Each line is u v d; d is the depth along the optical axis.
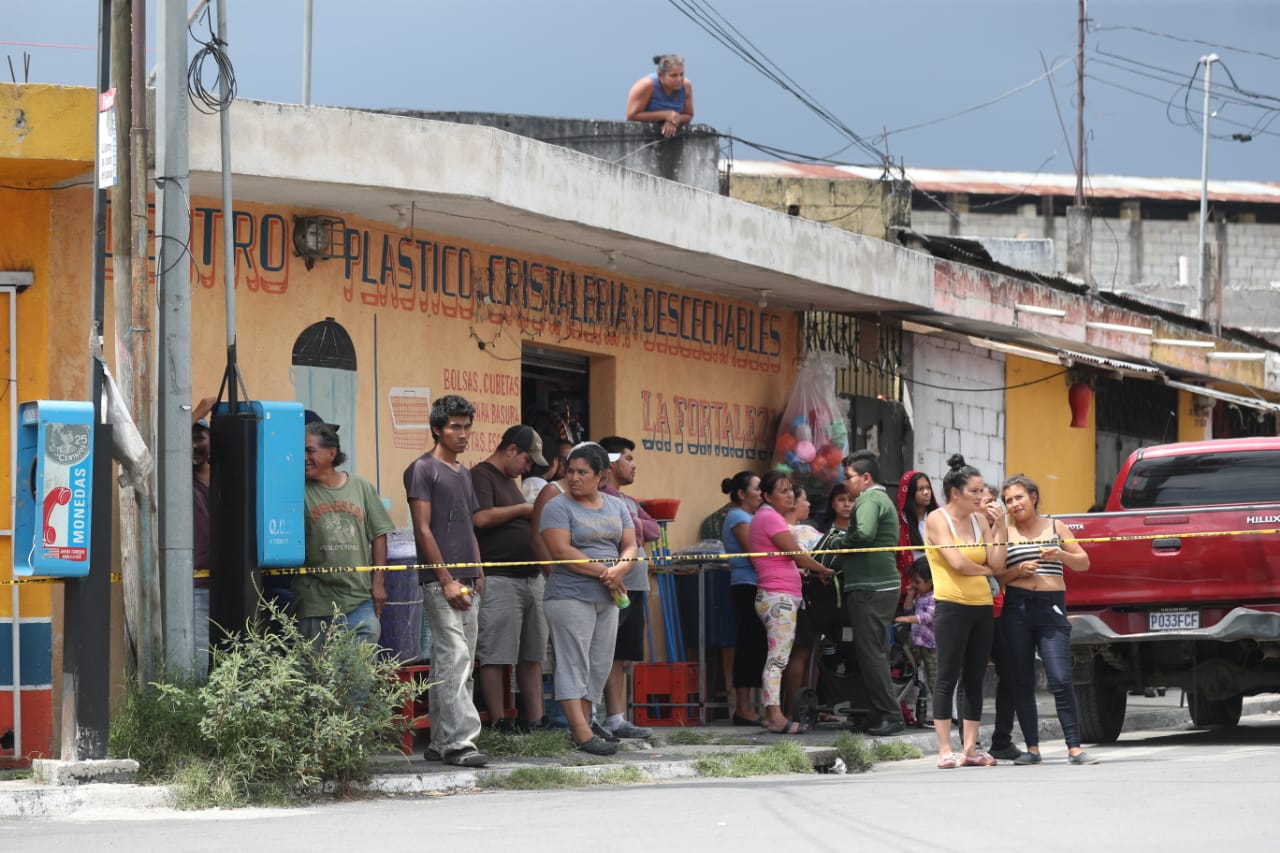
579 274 14.42
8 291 10.52
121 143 9.55
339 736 9.12
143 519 9.52
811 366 16.84
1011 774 10.22
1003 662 11.48
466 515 10.52
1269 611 11.98
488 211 12.08
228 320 9.91
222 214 11.40
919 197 51.47
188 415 9.66
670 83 18.73
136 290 9.59
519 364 13.73
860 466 13.41
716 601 14.37
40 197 10.61
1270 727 15.43
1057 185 52.59
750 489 13.77
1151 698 18.52
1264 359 24.19
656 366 15.35
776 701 13.09
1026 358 21.97
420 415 12.76
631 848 6.95
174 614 9.53
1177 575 12.29
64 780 8.77
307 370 11.89
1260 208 53.09
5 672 10.36
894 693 13.16
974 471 11.04
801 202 22.48
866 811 8.16
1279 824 7.41
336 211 12.06
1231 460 13.81
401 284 12.64
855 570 12.94
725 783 9.94
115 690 10.53
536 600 12.03
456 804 8.90
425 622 11.67
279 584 10.09
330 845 7.20
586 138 18.16
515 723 12.29
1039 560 11.28
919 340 19.31
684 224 13.70
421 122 11.40
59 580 9.05
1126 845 6.84
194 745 9.19
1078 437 23.36
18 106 9.95
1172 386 23.44
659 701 14.00
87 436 8.91
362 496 10.00
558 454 14.02
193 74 10.17
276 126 10.75
